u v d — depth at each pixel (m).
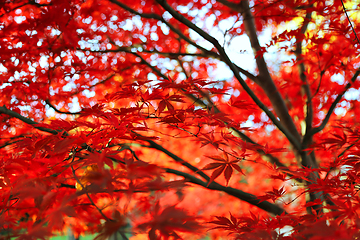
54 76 3.66
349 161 1.97
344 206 1.36
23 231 1.28
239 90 5.33
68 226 2.69
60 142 1.51
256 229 1.86
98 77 4.27
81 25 4.34
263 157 3.66
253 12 3.86
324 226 1.21
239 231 2.04
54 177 1.51
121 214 1.09
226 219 2.13
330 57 3.13
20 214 1.81
